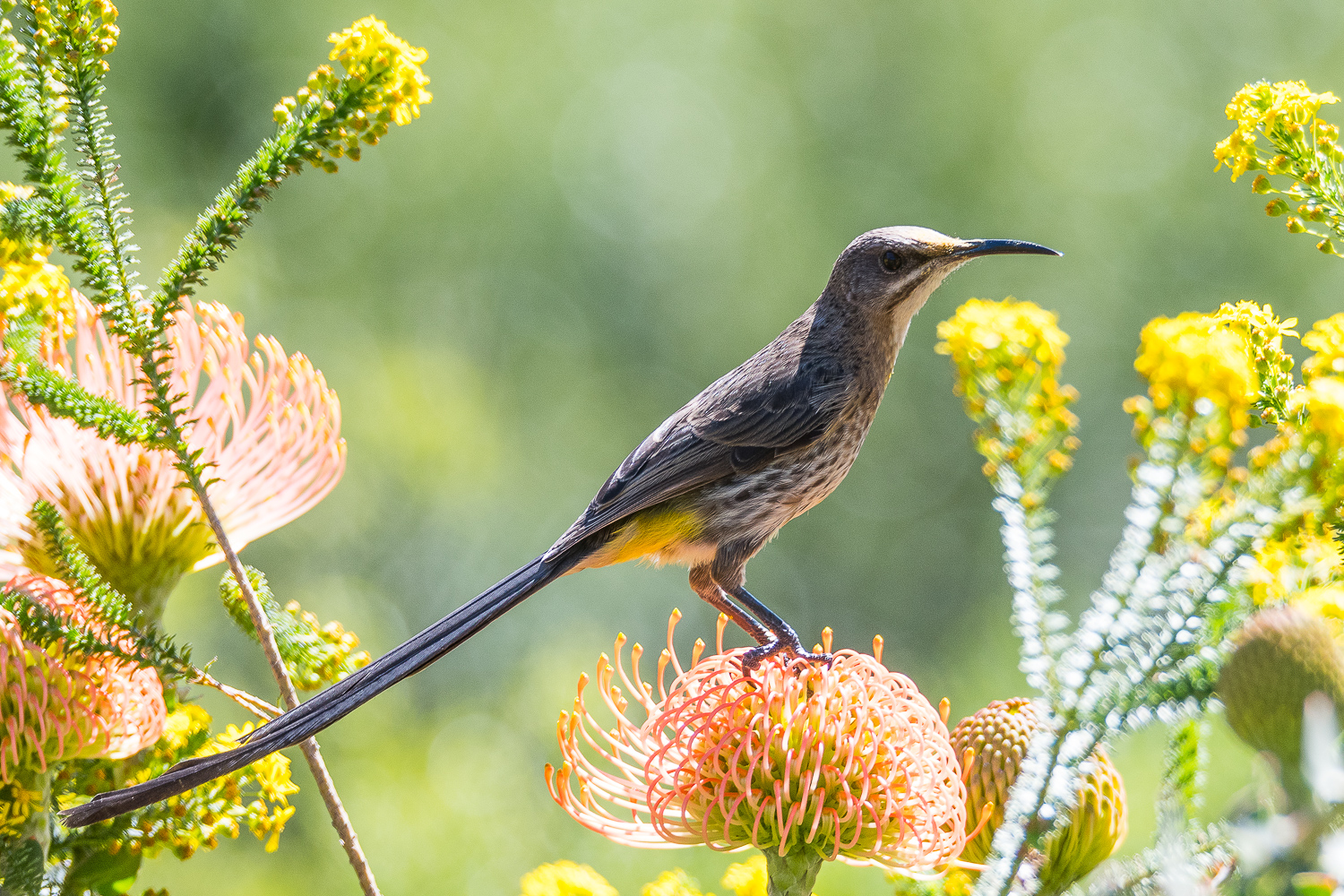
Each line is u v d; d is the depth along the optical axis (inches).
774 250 949.2
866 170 970.7
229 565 188.4
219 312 224.7
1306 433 150.4
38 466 216.8
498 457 814.5
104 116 195.2
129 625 188.4
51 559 191.0
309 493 229.6
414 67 193.8
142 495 220.4
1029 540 175.3
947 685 618.5
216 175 840.9
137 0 808.3
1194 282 939.3
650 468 324.5
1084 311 959.0
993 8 960.9
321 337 790.5
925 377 988.6
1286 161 189.6
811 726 186.9
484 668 828.0
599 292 933.8
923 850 185.2
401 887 471.8
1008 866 155.9
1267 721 143.0
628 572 927.7
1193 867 144.1
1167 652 153.9
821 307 344.8
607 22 944.9
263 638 189.6
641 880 419.5
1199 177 940.0
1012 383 182.9
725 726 190.2
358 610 705.0
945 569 994.7
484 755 516.1
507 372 906.1
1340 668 143.6
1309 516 154.4
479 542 838.5
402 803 485.7
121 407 191.8
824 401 329.7
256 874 477.4
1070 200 953.5
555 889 181.9
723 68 963.3
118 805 177.0
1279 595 173.2
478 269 898.7
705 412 330.6
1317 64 938.1
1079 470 956.6
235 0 839.1
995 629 548.4
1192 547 156.9
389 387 756.0
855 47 977.5
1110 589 157.2
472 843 484.1
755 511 328.5
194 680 189.3
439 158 871.1
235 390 223.3
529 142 900.0
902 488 995.3
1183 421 155.2
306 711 205.9
